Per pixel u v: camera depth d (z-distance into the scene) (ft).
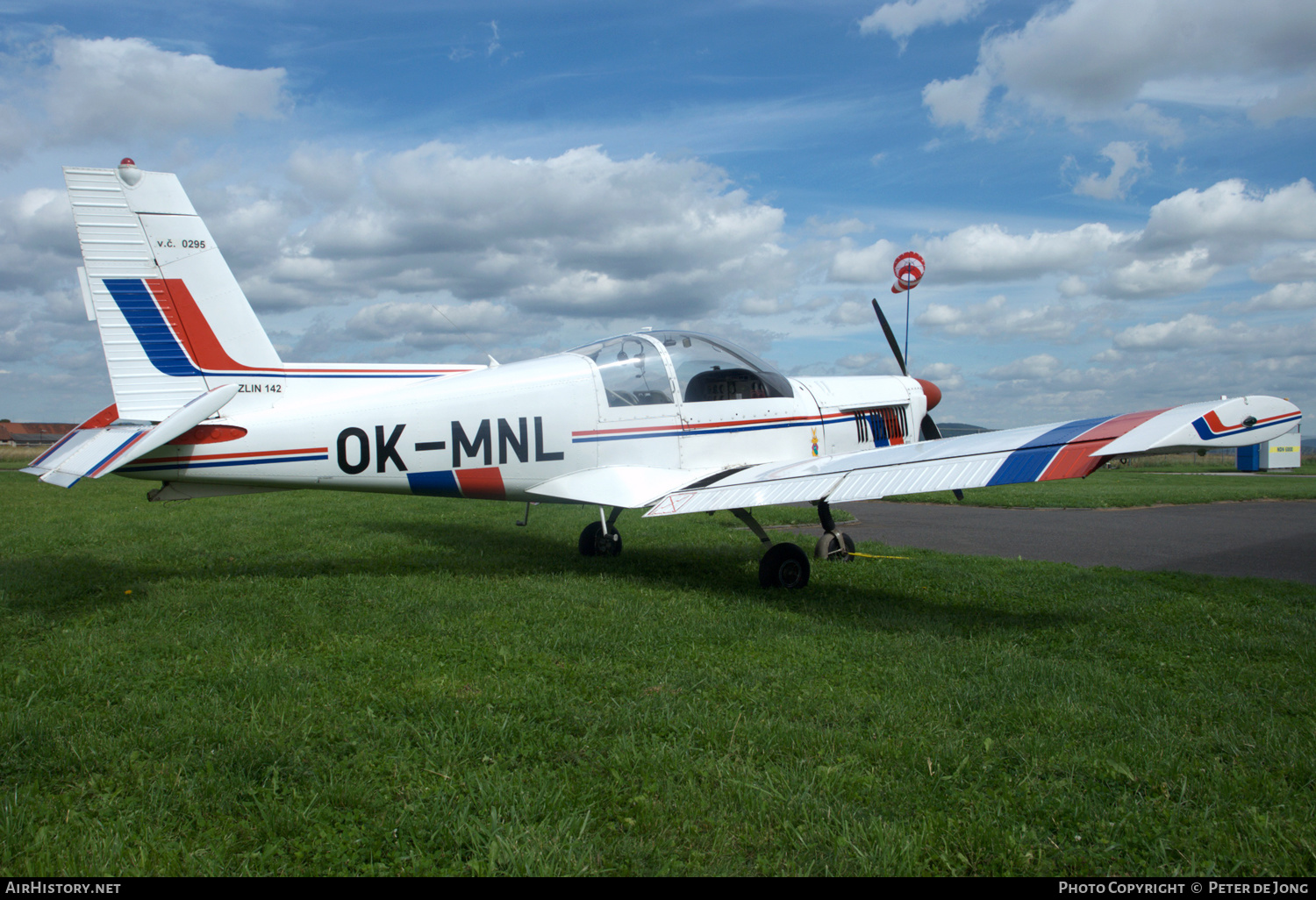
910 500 49.21
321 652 12.75
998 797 7.77
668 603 16.76
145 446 16.74
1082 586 19.36
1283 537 31.14
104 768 8.22
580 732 9.46
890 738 9.22
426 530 29.89
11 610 15.74
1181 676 11.96
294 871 6.54
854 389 25.94
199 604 16.12
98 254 17.30
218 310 18.24
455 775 8.20
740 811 7.50
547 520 33.19
